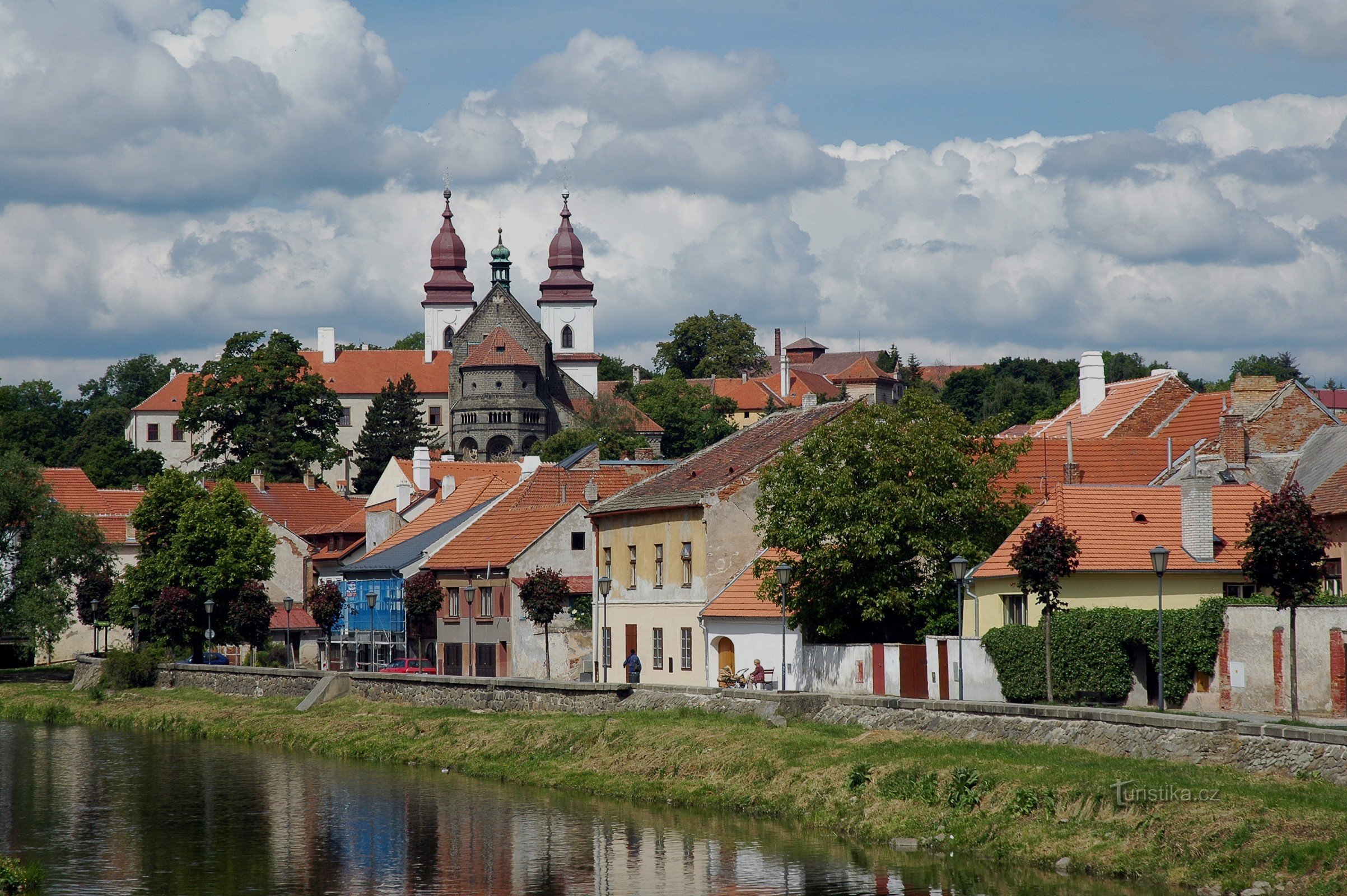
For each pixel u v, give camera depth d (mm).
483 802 63406
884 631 71500
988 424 73875
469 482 133375
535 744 72312
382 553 124188
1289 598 51062
